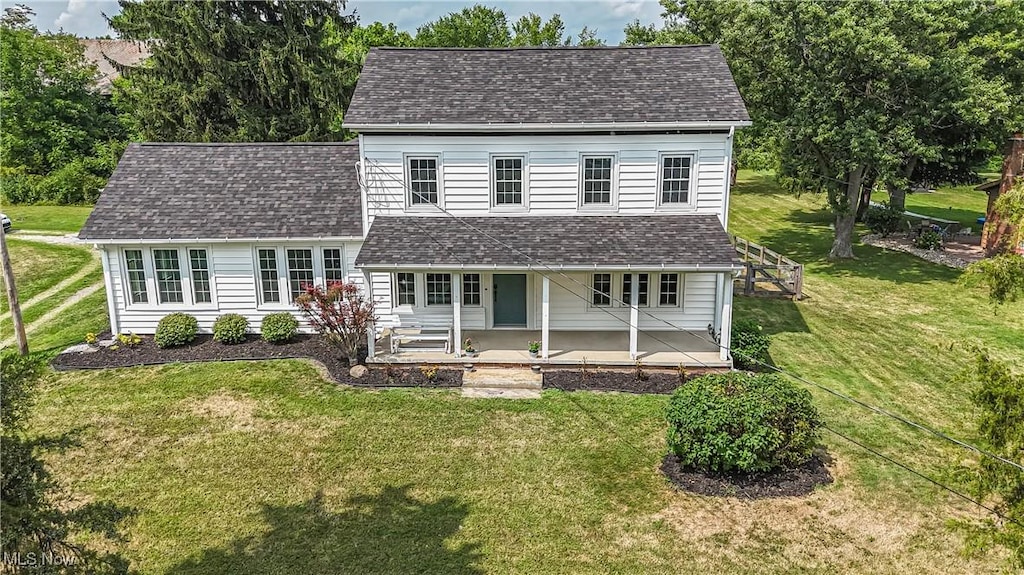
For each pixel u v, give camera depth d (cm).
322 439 1338
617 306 1841
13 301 1745
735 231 3491
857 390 1576
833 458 1272
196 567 977
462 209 1756
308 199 1883
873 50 2230
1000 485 796
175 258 1831
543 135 1698
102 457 1271
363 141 1712
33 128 4466
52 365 1700
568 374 1606
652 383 1566
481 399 1501
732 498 1143
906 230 3406
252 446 1312
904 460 1266
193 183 1928
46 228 3362
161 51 3012
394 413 1441
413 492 1162
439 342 1780
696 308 1830
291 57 3122
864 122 2325
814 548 1022
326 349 1777
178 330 1788
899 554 1009
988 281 851
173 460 1262
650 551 1015
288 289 1856
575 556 1003
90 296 2333
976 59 2452
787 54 2470
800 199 4412
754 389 1216
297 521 1084
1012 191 881
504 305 1861
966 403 1510
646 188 1728
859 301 2281
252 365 1695
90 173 4456
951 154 2906
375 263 1586
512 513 1105
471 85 1794
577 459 1266
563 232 1689
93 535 1038
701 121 1638
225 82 3103
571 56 1891
